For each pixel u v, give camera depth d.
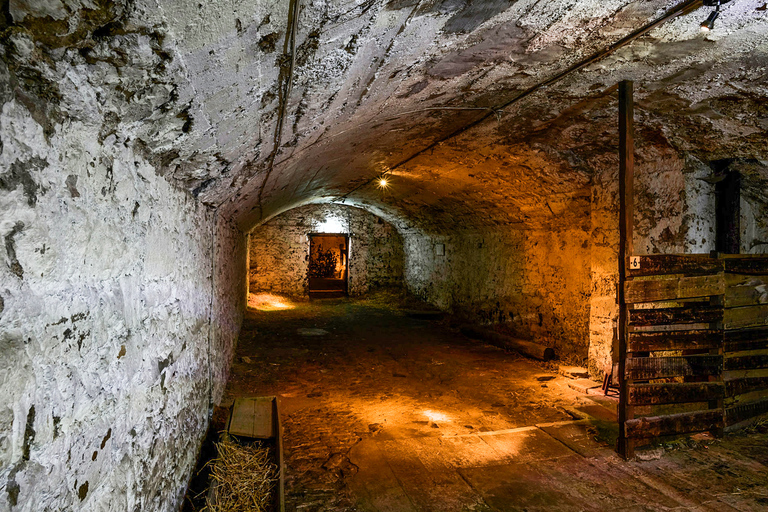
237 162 2.51
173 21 0.96
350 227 12.53
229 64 1.30
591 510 2.51
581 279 5.46
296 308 10.61
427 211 8.84
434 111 3.39
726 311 3.35
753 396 3.53
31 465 0.86
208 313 3.39
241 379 5.11
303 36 1.39
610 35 2.25
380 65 2.01
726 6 1.97
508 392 4.71
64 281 1.02
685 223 3.91
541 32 2.14
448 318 9.23
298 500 2.61
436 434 3.56
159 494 1.83
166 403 1.99
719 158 3.75
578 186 5.04
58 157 0.98
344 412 4.11
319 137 3.10
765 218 3.93
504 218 6.82
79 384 1.09
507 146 4.54
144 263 1.63
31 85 0.87
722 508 2.50
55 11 0.75
